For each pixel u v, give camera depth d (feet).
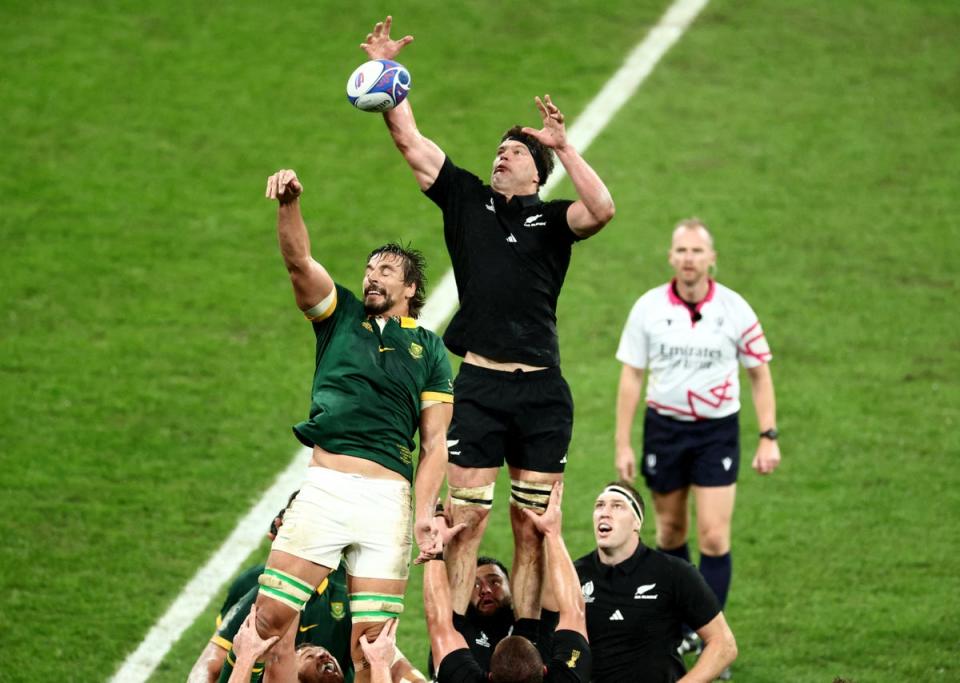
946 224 169.37
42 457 133.08
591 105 190.39
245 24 205.46
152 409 140.36
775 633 112.78
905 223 169.68
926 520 126.62
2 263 160.35
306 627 86.33
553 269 78.54
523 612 81.66
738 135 185.57
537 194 79.71
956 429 138.72
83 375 144.66
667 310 113.50
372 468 72.74
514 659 75.66
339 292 75.97
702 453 113.29
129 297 156.25
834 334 152.56
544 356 78.33
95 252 162.71
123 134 182.80
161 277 159.63
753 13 210.38
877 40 204.95
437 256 163.94
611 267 162.71
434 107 188.55
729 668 108.37
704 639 94.38
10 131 182.39
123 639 111.86
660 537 116.88
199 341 150.51
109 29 203.21
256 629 71.26
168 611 115.14
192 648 111.24
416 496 74.49
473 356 78.95
